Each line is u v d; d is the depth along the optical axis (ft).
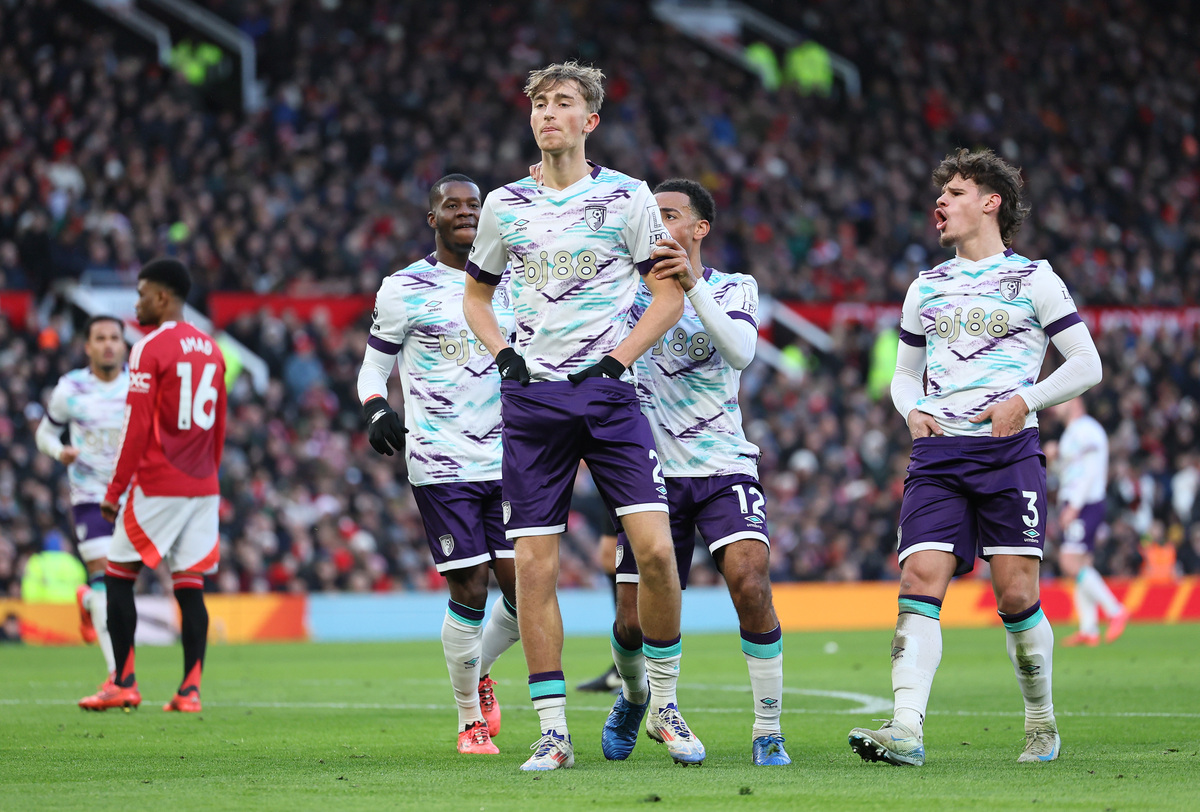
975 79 251.19
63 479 128.88
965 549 37.22
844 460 158.71
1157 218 233.35
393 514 139.85
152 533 55.62
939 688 65.26
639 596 35.86
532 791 30.66
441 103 204.74
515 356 35.45
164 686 70.13
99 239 158.71
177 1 210.59
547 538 35.45
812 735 45.55
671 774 33.86
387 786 31.89
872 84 249.14
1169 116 253.85
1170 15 271.49
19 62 186.70
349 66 204.64
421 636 130.82
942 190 39.17
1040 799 29.01
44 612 118.21
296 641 124.47
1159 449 175.63
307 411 147.13
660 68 231.30
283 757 39.14
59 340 145.07
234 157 183.83
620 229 35.42
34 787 32.32
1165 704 55.83
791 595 141.18
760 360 175.63
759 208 207.51
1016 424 36.78
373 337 43.75
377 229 179.42
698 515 38.60
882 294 195.93
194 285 160.66
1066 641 105.29
